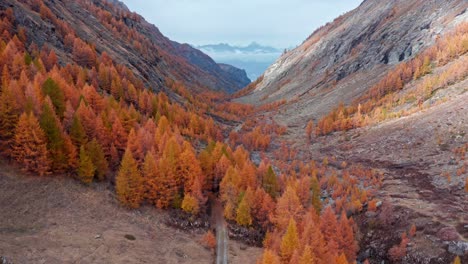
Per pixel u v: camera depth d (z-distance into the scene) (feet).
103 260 138.10
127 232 165.78
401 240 185.98
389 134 361.51
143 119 305.53
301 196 223.51
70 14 522.06
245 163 234.99
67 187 176.45
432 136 317.83
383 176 276.82
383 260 182.60
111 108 253.44
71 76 315.37
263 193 213.87
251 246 190.08
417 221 192.65
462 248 163.84
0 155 172.86
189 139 341.82
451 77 406.62
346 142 395.34
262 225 206.18
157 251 159.22
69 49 399.44
